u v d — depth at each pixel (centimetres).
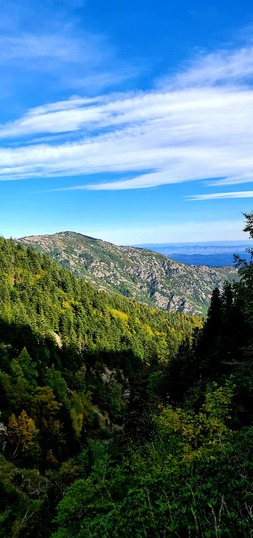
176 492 575
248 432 924
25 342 8931
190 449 1098
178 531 439
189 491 536
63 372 8769
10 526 3109
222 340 2606
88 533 560
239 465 595
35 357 8538
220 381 2122
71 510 962
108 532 519
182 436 1227
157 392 3197
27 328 9500
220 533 407
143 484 674
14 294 14050
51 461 5231
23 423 5066
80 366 10606
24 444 4988
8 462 4650
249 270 2106
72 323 13850
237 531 427
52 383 7212
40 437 5484
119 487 968
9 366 7150
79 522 924
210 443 1092
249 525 414
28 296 14750
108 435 7481
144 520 493
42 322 12031
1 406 5941
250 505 472
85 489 988
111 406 8844
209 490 531
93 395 9044
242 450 686
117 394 9550
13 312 11531
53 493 2656
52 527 2430
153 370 4084
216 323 3064
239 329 2561
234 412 1639
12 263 18212
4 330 9362
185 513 475
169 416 1274
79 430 6512
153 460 1183
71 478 2666
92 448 1634
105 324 15675
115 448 1958
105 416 8656
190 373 2828
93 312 17000
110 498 900
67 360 10112
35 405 5969
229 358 2491
